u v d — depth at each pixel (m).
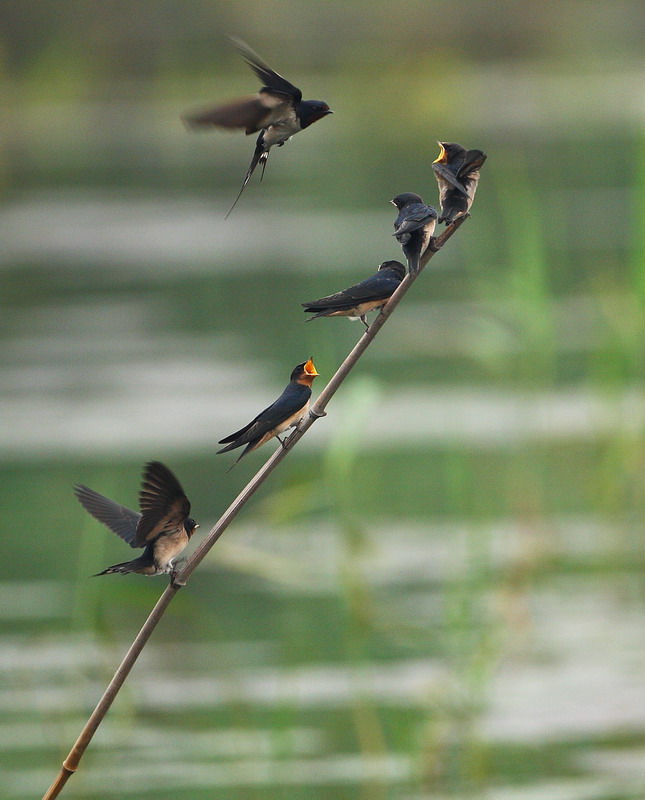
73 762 6.59
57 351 22.28
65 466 17.23
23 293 26.62
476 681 11.16
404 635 12.27
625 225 30.30
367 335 6.70
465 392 20.41
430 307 24.38
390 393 20.39
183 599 10.87
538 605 13.31
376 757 10.60
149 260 29.34
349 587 12.16
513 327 20.61
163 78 47.81
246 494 6.57
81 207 35.25
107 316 24.67
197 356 21.92
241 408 19.03
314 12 53.44
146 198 36.50
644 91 49.97
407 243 6.90
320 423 19.41
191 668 12.09
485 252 29.50
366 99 48.56
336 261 28.34
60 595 13.93
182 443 17.97
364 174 38.94
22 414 19.05
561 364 20.92
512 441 17.88
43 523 15.91
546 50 55.56
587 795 9.99
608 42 55.81
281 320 24.41
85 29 49.22
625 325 17.50
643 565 14.09
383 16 54.44
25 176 39.84
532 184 35.91
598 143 41.62
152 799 9.95
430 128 46.28
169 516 6.22
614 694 11.39
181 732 10.98
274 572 13.60
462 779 10.27
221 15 51.97
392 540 14.66
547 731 10.88
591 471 16.70
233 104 6.47
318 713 11.23
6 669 12.04
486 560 13.34
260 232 31.84
